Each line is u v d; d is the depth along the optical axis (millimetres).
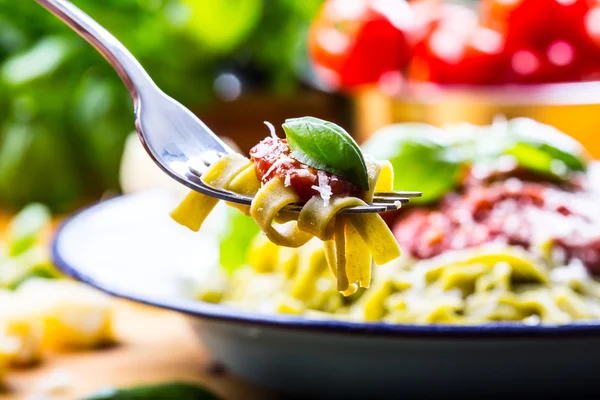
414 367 407
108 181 935
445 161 530
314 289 473
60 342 527
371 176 349
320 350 413
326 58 856
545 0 773
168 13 962
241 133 992
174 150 366
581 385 412
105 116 916
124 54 377
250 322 406
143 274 521
